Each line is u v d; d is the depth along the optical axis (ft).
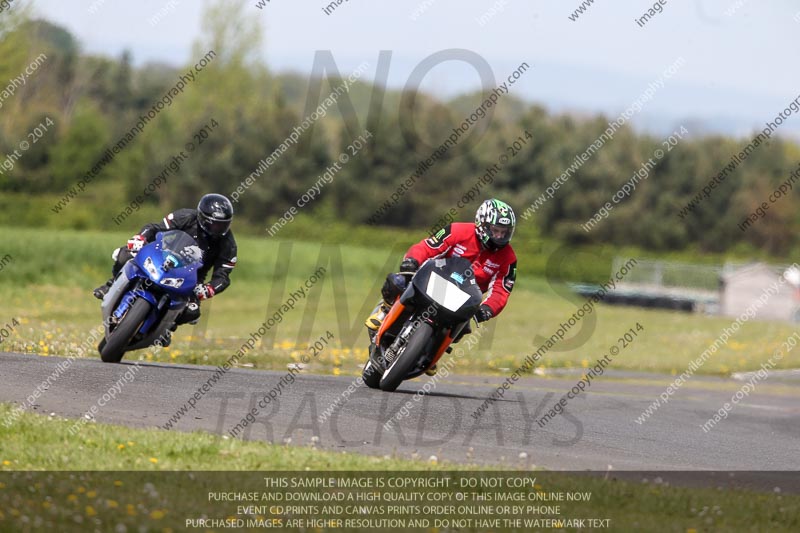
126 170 566.36
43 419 90.12
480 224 123.44
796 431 140.67
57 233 400.47
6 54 506.07
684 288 569.64
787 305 555.28
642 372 233.55
